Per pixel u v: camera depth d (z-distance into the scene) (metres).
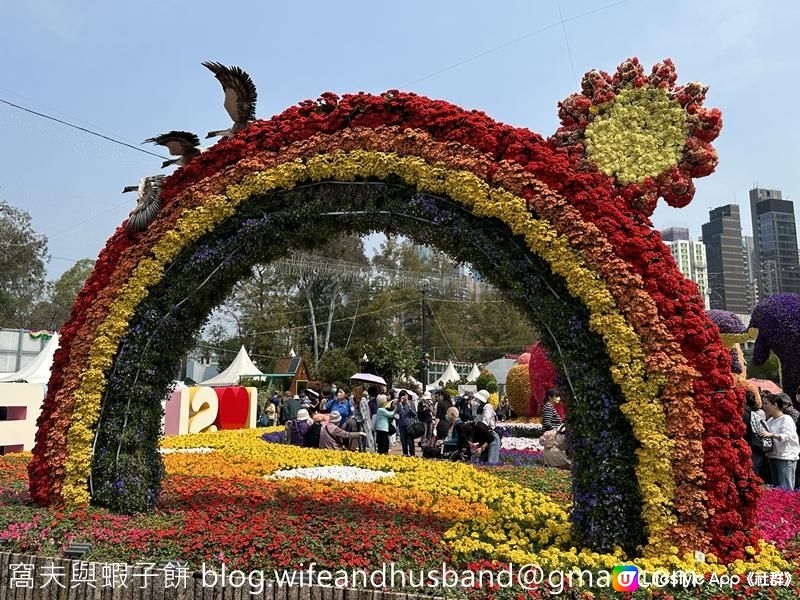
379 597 4.30
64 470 6.42
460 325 52.19
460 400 14.69
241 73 6.77
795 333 11.56
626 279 5.17
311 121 6.42
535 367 18.14
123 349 6.58
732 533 4.78
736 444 4.92
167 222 6.61
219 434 15.13
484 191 5.64
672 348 5.03
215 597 4.58
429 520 6.03
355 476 8.90
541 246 5.43
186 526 5.55
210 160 6.71
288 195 6.35
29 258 33.91
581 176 5.50
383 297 43.50
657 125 5.57
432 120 6.05
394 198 6.02
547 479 8.69
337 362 35.00
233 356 42.31
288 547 4.91
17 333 24.25
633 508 4.98
